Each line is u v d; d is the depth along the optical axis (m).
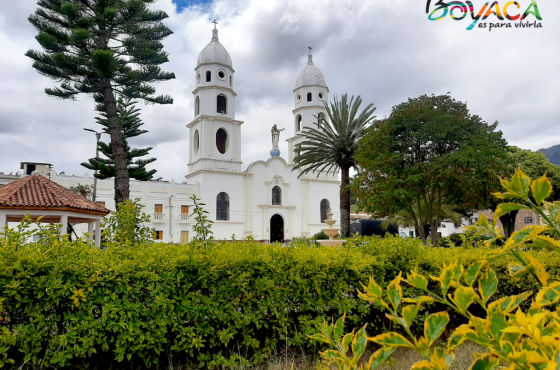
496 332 0.97
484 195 19.19
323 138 24.48
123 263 4.07
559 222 1.17
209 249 4.79
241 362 4.20
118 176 19.44
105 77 19.61
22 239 3.94
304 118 45.81
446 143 19.11
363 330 1.18
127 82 20.88
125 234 6.48
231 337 4.27
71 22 19.66
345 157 24.25
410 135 19.09
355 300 4.96
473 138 18.59
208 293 4.37
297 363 4.41
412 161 19.30
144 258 4.34
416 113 19.44
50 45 19.27
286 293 4.57
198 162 40.41
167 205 36.34
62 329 3.76
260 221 41.69
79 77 20.45
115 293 3.88
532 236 1.17
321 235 32.59
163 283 4.10
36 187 13.92
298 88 46.75
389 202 18.92
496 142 19.41
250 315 4.38
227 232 39.31
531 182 1.14
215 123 41.00
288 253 4.84
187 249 4.60
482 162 17.41
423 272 5.29
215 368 4.33
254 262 4.54
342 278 4.89
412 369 0.97
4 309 3.48
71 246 4.17
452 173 17.56
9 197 12.74
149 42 21.34
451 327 5.50
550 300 1.11
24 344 3.50
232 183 40.62
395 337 1.05
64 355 3.54
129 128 31.22
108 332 3.97
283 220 43.16
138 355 3.90
